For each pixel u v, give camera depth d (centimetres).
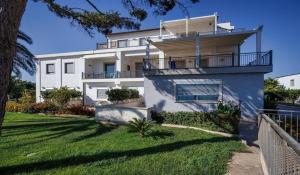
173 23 2616
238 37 1762
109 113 1446
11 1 475
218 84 1580
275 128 404
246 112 1515
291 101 3512
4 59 470
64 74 3147
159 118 1377
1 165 641
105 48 3188
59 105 2211
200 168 597
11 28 479
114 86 2828
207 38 1778
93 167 620
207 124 1180
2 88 471
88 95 2972
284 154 345
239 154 737
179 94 1645
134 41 3134
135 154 736
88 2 1027
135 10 1077
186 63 2269
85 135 1047
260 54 1559
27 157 714
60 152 763
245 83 1530
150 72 1689
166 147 808
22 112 2166
